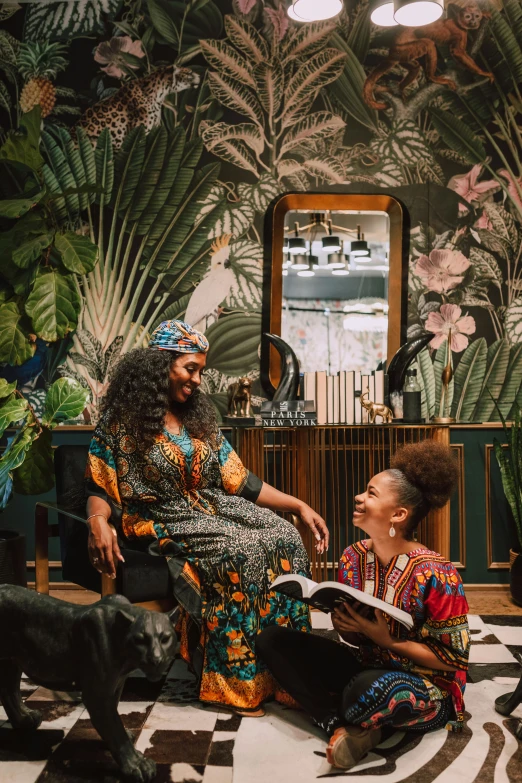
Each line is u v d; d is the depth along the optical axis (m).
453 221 3.66
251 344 3.67
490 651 2.69
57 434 3.60
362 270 3.65
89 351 3.67
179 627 2.38
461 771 1.79
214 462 2.49
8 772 1.78
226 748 1.92
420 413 3.40
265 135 3.66
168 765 1.82
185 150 3.66
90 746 1.92
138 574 2.24
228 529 2.28
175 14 3.64
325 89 3.65
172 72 3.65
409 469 1.98
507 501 3.60
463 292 3.66
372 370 3.63
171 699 2.27
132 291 3.67
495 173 3.65
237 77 3.64
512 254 3.66
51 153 3.67
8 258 3.48
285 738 1.99
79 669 1.74
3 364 3.67
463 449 3.59
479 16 3.62
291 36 3.64
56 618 1.78
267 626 2.22
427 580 1.91
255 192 3.66
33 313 3.39
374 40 3.63
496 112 3.64
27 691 2.31
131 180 3.67
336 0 2.80
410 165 3.65
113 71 3.66
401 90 3.64
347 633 2.06
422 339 3.36
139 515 2.40
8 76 3.68
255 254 3.67
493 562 3.62
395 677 1.85
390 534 1.97
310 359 3.64
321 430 3.43
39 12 3.65
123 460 2.38
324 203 3.64
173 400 2.53
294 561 2.32
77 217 3.66
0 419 3.05
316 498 3.35
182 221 3.67
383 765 1.83
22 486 3.25
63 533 2.57
